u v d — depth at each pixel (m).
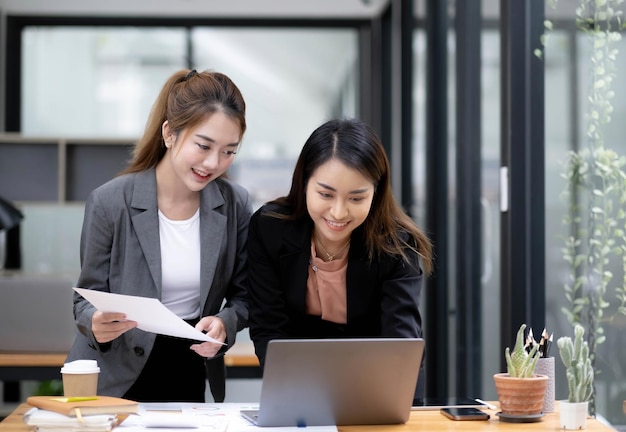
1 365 4.66
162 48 7.42
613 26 2.98
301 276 2.68
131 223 2.81
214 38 7.50
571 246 3.34
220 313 2.81
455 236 5.27
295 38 7.62
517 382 2.41
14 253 6.71
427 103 5.89
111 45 7.38
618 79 2.95
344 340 2.27
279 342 2.23
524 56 3.75
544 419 2.44
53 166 6.09
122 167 6.07
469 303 4.90
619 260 2.98
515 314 3.76
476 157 4.70
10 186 6.06
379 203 2.61
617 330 2.99
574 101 3.28
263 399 2.29
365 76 7.69
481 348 4.60
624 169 2.93
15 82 7.25
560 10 3.41
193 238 2.87
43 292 4.81
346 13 7.58
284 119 7.61
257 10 7.47
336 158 2.44
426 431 2.29
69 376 2.42
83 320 2.70
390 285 2.65
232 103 2.70
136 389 2.87
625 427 2.90
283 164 7.58
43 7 7.26
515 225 3.77
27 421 2.22
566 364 2.35
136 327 2.78
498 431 2.28
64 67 7.31
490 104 4.31
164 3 7.38
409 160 6.77
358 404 2.34
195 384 2.95
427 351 5.99
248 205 3.01
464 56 5.00
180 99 2.70
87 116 7.33
